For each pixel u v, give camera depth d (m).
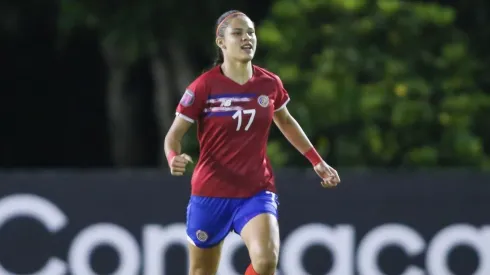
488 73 58.41
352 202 36.22
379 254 36.19
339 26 52.72
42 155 71.69
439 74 53.94
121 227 35.81
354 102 50.97
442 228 36.44
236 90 25.42
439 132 52.03
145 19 57.06
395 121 50.75
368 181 36.31
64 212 35.78
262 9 61.41
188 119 25.50
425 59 53.75
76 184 35.88
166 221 35.84
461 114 51.97
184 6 57.62
